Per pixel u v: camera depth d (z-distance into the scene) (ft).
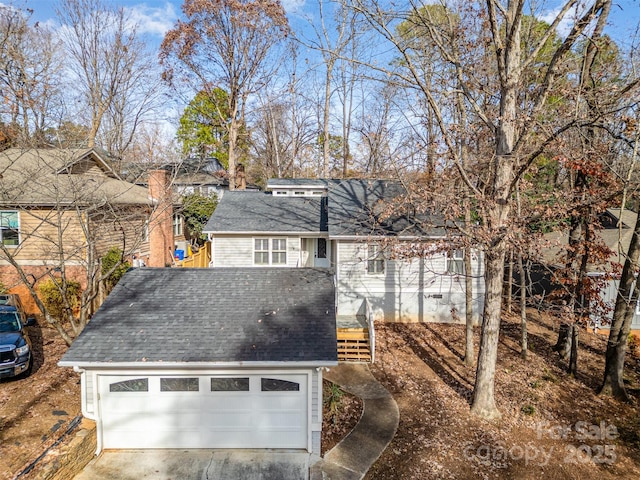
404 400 37.50
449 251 34.88
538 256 33.68
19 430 27.45
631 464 30.45
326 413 35.29
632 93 30.53
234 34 90.07
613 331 39.75
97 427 29.12
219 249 59.47
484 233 31.32
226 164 138.10
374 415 34.86
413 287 56.03
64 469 24.94
